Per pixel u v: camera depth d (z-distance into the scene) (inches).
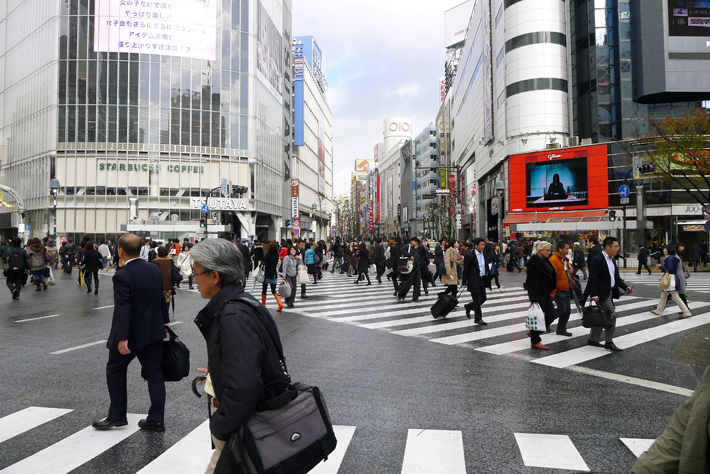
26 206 1877.5
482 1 2194.9
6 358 283.0
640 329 381.1
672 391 223.0
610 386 231.0
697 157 1080.8
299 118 2815.0
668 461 71.8
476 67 2429.9
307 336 356.5
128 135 1766.7
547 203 1679.4
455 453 154.8
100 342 329.7
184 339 346.6
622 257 1181.1
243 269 97.0
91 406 199.3
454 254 442.6
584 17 1667.1
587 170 1600.6
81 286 735.1
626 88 1601.9
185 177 1818.4
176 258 765.9
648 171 1162.6
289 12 2561.5
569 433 171.9
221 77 1872.5
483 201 2372.0
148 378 173.9
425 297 616.7
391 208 5595.5
